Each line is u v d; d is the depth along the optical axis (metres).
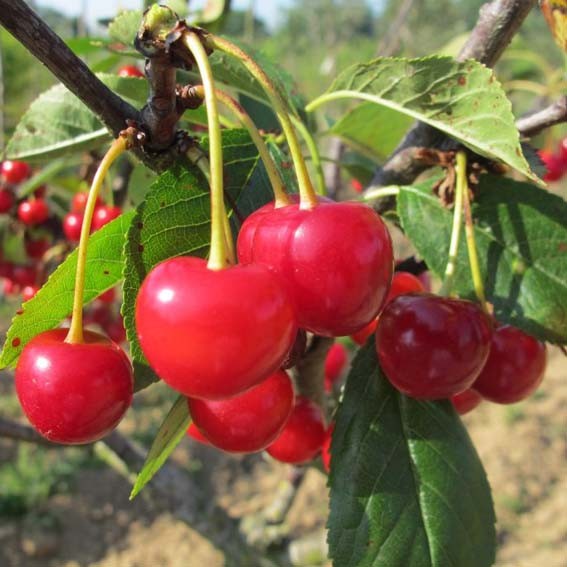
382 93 0.12
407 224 0.13
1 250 0.25
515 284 0.13
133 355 0.10
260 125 0.16
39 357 0.10
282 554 0.29
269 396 0.10
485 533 0.12
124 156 0.20
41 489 0.53
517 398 0.13
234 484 0.56
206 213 0.10
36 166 0.24
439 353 0.11
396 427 0.12
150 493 0.28
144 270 0.10
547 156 0.26
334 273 0.09
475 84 0.10
